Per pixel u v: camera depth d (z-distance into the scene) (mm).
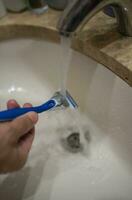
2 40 610
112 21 520
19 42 615
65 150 576
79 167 548
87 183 522
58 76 613
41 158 567
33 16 588
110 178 520
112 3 423
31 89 662
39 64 635
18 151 416
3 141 380
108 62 480
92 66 523
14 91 665
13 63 655
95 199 497
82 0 379
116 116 522
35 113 428
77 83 580
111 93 510
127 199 479
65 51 463
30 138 444
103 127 565
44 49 602
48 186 526
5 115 431
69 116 608
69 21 389
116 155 539
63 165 555
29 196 513
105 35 501
